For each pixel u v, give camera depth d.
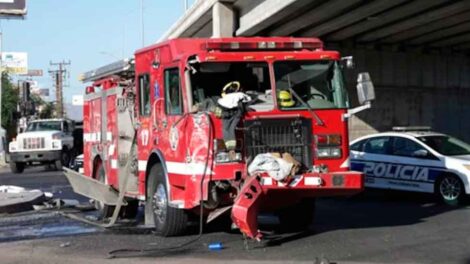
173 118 10.21
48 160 31.95
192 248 9.66
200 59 9.73
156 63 10.85
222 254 9.15
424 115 32.06
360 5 22.20
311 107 9.95
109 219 13.32
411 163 15.47
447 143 15.71
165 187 10.60
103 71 13.68
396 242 9.93
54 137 31.89
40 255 9.46
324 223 12.09
